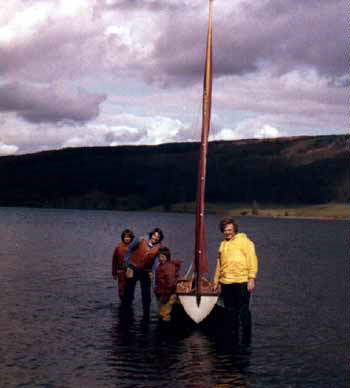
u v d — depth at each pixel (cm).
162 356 1141
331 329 1498
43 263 3219
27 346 1208
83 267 3052
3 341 1249
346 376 1038
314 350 1242
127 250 1606
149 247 1595
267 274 3050
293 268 3481
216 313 1464
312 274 3097
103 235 7156
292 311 1800
